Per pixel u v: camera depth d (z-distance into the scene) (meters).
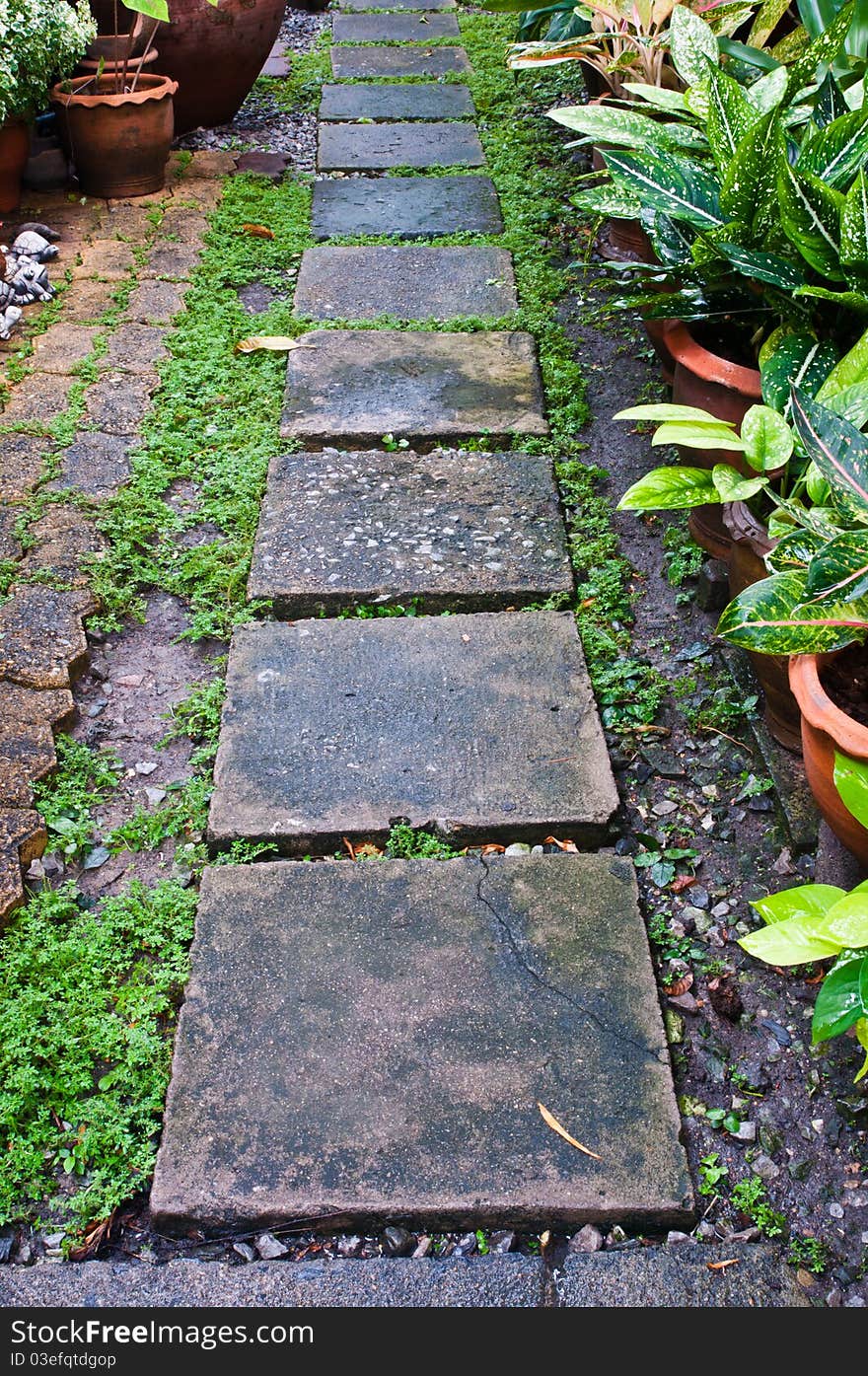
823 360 2.61
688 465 3.10
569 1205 1.82
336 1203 1.82
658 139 3.13
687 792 2.57
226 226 4.85
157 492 3.37
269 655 2.83
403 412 3.71
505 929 2.21
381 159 5.54
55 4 4.50
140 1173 1.89
